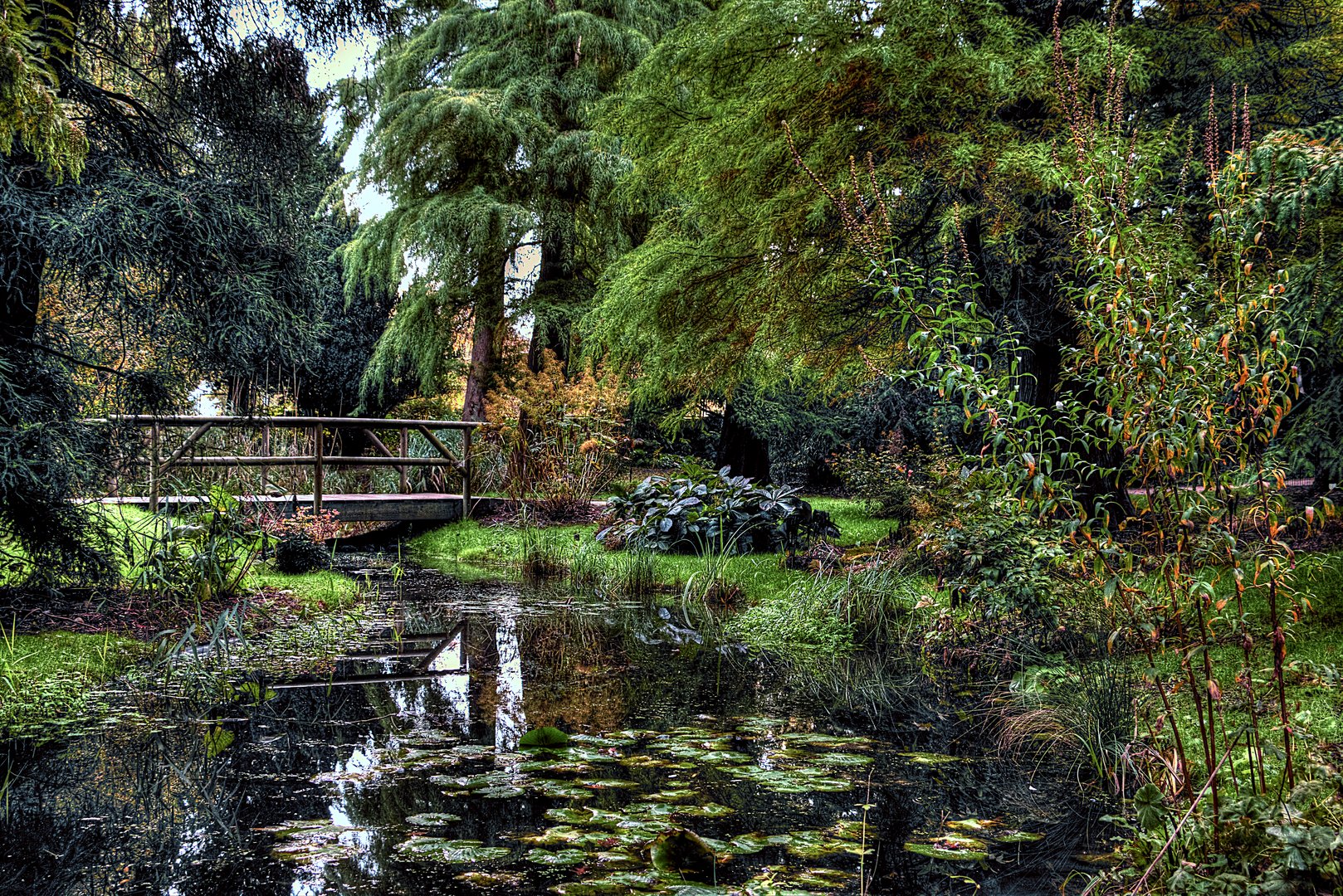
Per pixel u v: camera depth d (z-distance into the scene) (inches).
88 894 85.0
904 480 427.8
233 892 85.2
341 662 195.9
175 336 206.7
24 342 190.1
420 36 631.2
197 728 143.4
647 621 250.4
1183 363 87.7
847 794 117.6
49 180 181.8
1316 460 220.1
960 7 261.4
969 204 264.1
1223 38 286.2
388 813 106.7
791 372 394.0
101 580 207.0
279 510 387.2
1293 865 70.2
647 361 359.6
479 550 400.5
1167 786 102.2
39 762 126.0
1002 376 105.3
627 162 547.5
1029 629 189.0
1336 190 144.9
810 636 222.4
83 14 194.1
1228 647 164.6
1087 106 113.1
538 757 129.5
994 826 107.2
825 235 283.3
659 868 92.0
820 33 267.7
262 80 220.7
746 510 359.6
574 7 606.5
